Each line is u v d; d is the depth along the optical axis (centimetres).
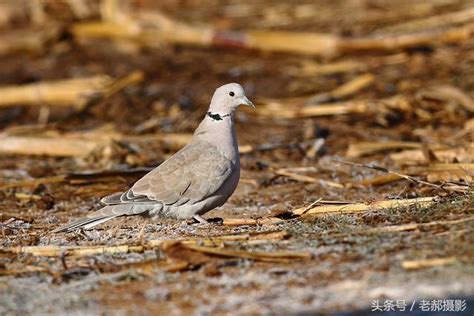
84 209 1341
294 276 924
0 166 1628
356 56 2278
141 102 2045
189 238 1066
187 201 1152
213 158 1164
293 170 1480
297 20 2575
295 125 1825
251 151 1592
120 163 1595
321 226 1074
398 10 2527
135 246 1032
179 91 2117
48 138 1697
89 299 902
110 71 2327
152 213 1152
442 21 2316
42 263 1016
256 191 1394
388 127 1761
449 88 1842
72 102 2092
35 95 2102
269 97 2047
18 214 1320
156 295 900
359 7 2612
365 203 1145
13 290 934
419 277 894
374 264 934
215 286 916
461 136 1616
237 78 2206
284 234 1039
